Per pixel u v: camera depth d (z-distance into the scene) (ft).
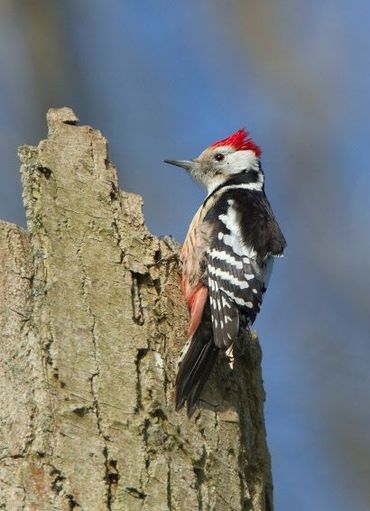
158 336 36.55
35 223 36.11
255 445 38.34
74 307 35.12
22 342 34.14
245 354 39.81
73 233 36.45
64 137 38.04
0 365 33.81
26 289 34.91
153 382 35.06
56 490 32.22
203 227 42.57
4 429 32.89
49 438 32.76
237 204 44.83
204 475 34.81
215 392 36.96
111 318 35.55
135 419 34.09
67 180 37.24
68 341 34.42
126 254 36.99
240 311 40.11
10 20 64.23
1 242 35.32
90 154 38.14
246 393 38.99
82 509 32.14
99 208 37.27
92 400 33.81
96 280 35.96
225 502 34.94
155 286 37.55
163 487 33.45
